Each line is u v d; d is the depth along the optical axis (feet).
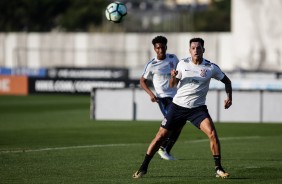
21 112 287.48
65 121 247.09
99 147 167.63
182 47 521.65
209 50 510.17
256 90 251.39
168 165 137.49
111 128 221.05
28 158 145.89
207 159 147.43
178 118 121.49
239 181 117.19
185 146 173.27
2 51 553.23
